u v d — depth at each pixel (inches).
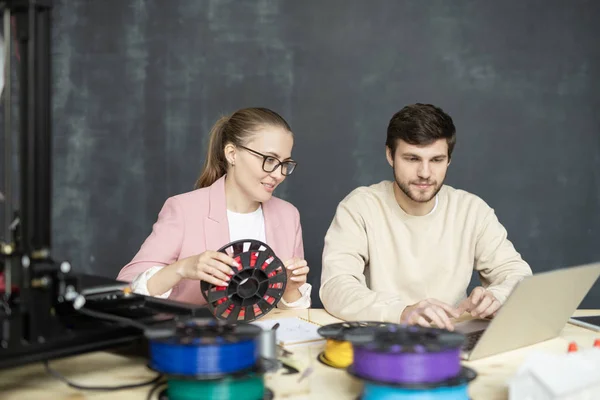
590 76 161.2
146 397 47.1
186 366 42.9
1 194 55.3
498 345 59.1
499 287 79.4
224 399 43.5
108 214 159.5
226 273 67.6
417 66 159.8
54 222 157.8
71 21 156.9
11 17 52.8
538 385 41.4
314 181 160.2
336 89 159.8
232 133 91.9
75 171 158.2
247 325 48.9
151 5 158.4
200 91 159.5
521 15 159.9
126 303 61.4
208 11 159.0
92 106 158.2
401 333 45.2
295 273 80.1
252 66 159.3
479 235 93.5
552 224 162.2
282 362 55.0
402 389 41.0
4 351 44.9
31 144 48.6
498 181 161.2
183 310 58.3
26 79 48.8
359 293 77.2
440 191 95.5
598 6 160.6
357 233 92.3
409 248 93.0
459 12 159.5
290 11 159.2
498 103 160.2
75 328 50.9
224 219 93.3
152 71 159.0
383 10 159.2
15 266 47.0
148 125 159.3
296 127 159.9
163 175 159.9
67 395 47.7
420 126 82.7
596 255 162.9
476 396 48.4
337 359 55.0
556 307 62.4
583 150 161.5
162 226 92.0
